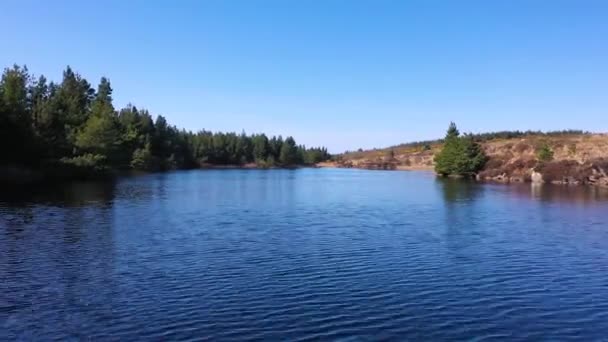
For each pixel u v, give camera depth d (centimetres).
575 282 2647
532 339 1878
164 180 11206
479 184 10644
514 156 13575
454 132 14525
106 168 11612
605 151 13100
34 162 9456
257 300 2280
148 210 5434
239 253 3259
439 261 3091
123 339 1830
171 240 3681
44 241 3566
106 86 16062
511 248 3516
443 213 5494
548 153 12319
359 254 3262
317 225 4538
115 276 2656
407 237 3928
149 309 2145
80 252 3225
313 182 11375
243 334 1888
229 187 9319
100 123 11931
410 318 2075
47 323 1978
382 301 2289
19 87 10819
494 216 5247
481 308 2214
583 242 3762
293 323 2005
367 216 5216
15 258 3036
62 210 5256
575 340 1873
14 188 7712
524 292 2461
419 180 12369
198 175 14300
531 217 5159
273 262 3014
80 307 2162
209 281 2581
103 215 4947
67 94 13738
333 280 2627
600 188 9394
